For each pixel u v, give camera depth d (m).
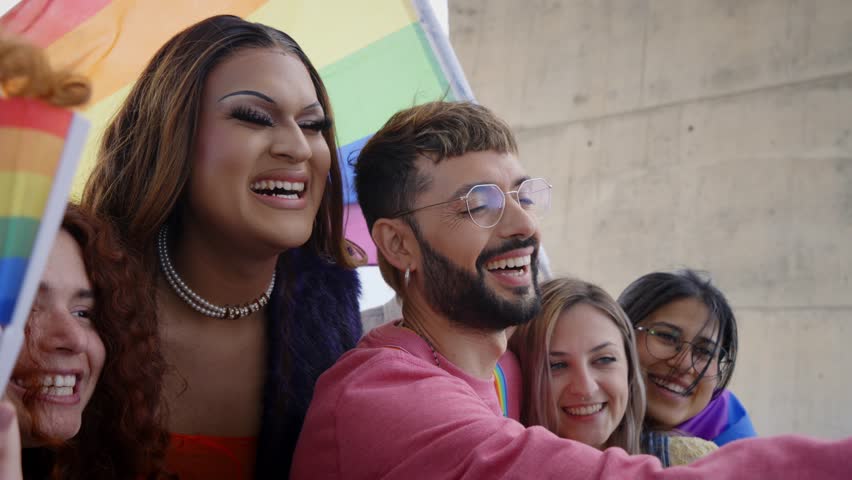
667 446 1.71
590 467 0.94
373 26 1.97
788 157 5.91
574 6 6.80
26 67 0.56
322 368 1.47
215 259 1.34
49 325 0.99
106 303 1.09
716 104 6.18
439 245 1.25
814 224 5.78
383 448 1.09
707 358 1.82
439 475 1.04
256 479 1.39
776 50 6.01
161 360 1.19
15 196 0.56
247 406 1.42
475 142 1.26
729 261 5.98
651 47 6.46
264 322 1.43
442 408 1.10
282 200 1.29
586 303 1.57
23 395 0.96
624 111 6.51
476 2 7.21
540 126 6.82
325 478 1.17
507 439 1.02
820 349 5.65
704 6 6.30
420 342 1.27
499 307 1.25
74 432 1.01
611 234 6.42
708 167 6.15
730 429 2.01
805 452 0.87
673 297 1.83
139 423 1.13
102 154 1.38
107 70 1.80
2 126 0.56
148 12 1.82
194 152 1.28
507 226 1.25
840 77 5.80
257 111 1.27
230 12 1.87
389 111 1.99
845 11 5.85
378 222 1.32
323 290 1.51
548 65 6.86
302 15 1.94
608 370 1.54
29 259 0.56
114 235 1.17
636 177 6.39
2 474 0.64
